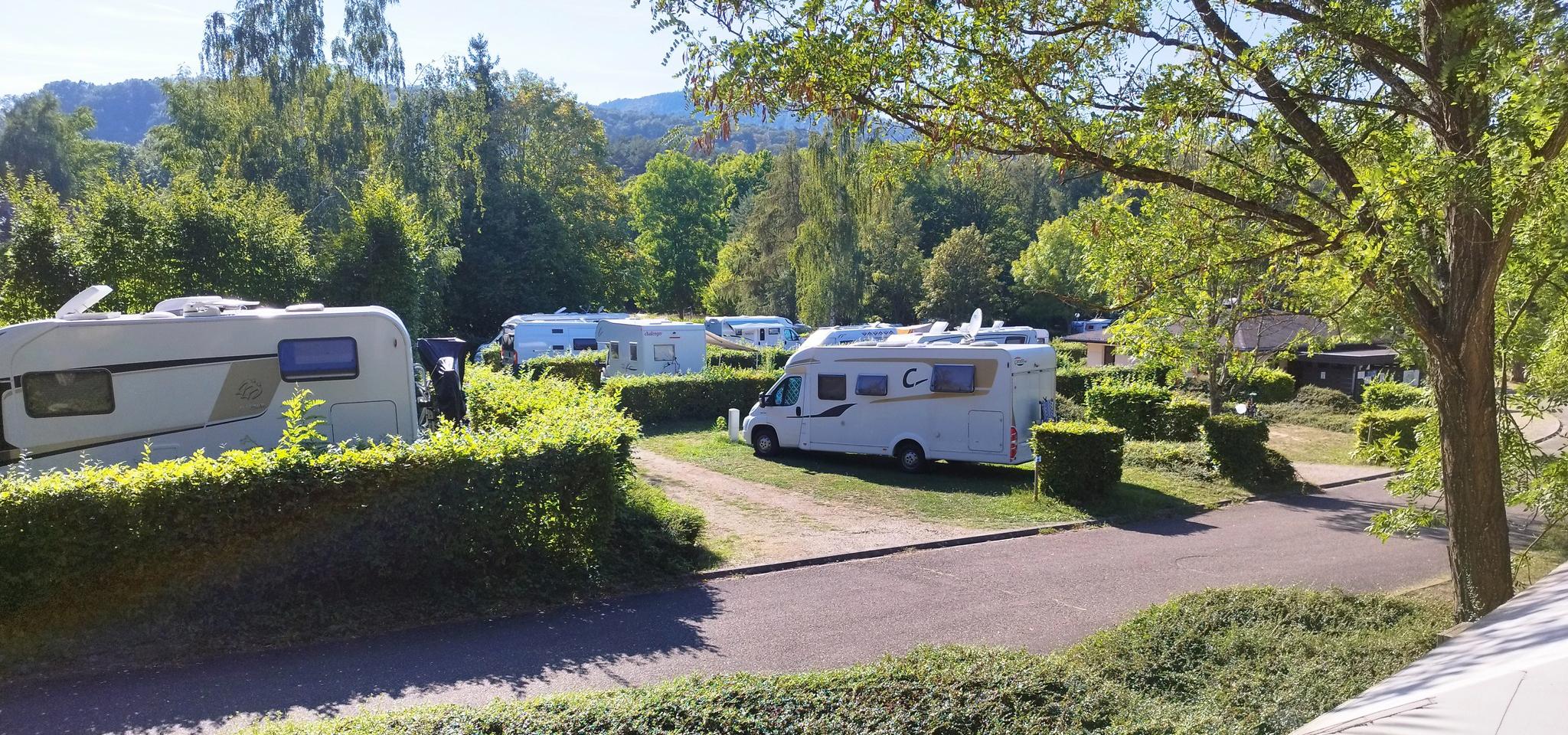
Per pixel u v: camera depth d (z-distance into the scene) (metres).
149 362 10.63
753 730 4.55
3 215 35.94
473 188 51.09
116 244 20.66
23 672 6.51
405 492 8.16
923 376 17.11
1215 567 10.78
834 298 43.41
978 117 6.24
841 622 8.38
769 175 56.66
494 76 53.62
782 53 5.98
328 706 6.17
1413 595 9.44
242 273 22.38
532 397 14.27
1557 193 6.19
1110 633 6.59
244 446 11.09
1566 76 5.01
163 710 6.02
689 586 9.59
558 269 53.00
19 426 10.06
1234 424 16.89
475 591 8.47
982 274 56.38
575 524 9.26
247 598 7.64
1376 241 5.88
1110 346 41.78
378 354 11.59
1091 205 7.91
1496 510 6.34
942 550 11.52
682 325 28.70
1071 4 6.30
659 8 6.09
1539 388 8.27
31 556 6.91
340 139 35.00
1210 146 6.83
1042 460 14.66
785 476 16.53
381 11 38.09
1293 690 5.26
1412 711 2.36
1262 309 8.77
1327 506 15.38
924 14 5.92
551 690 6.57
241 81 34.50
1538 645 2.71
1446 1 5.93
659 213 73.19
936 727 4.62
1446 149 5.97
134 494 7.17
